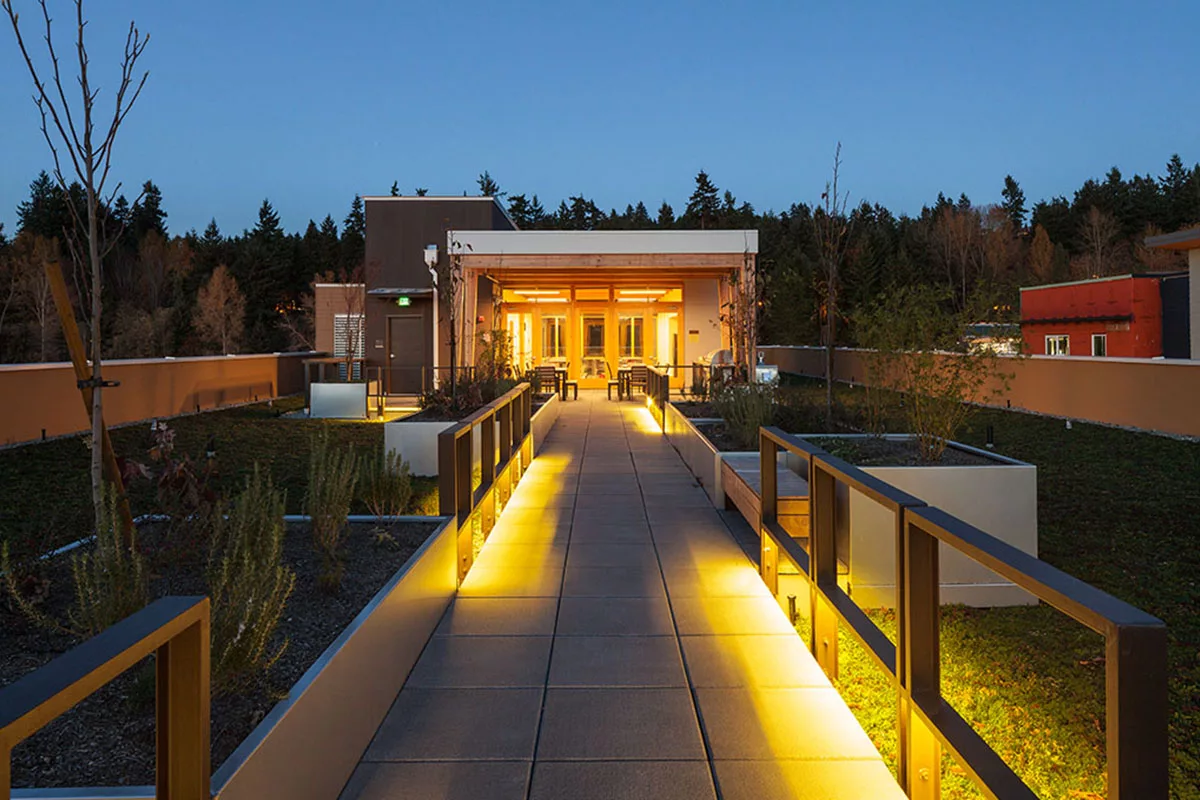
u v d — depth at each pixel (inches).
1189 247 540.1
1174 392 405.7
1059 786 101.3
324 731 91.7
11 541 193.9
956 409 204.7
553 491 288.5
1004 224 2076.8
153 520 165.6
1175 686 128.1
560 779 100.0
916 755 89.4
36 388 407.5
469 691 125.6
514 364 684.1
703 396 478.9
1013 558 65.6
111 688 97.7
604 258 571.2
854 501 170.6
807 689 125.6
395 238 705.6
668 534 225.0
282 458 359.6
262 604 97.6
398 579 127.8
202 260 1951.3
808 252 1927.9
